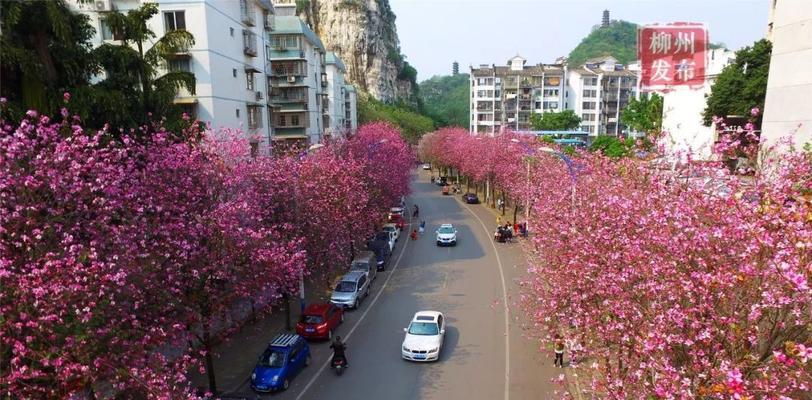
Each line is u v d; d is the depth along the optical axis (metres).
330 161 26.56
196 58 25.56
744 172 11.81
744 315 8.10
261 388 15.79
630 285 10.66
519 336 20.23
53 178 10.12
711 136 40.12
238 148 18.84
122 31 17.73
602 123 95.12
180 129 17.53
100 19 22.86
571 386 15.48
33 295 8.84
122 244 11.32
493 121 100.12
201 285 14.30
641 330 9.45
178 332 13.16
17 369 8.62
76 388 9.55
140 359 10.46
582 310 12.91
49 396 9.06
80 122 14.41
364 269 27.00
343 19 120.25
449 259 32.81
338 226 24.44
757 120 36.72
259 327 21.53
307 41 47.91
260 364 16.45
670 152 13.75
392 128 61.19
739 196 9.41
